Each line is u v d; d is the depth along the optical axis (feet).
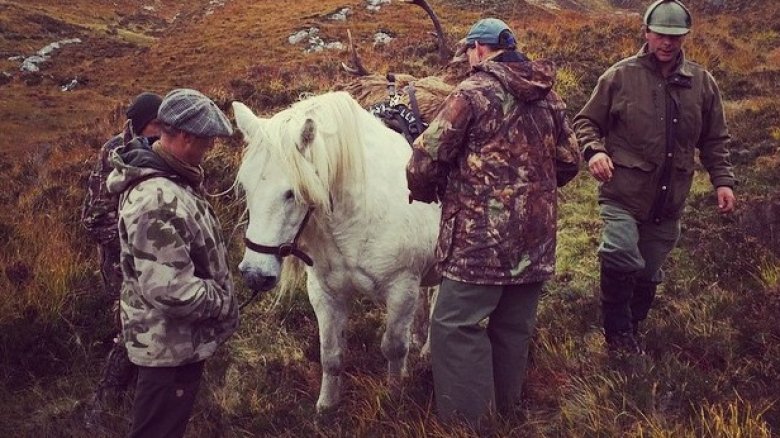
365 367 14.16
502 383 11.09
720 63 43.60
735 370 11.78
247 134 10.02
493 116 9.62
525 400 11.80
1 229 19.84
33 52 113.19
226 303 9.30
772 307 13.61
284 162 9.69
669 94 11.93
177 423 9.36
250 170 9.92
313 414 12.35
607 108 12.34
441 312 10.34
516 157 9.73
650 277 13.03
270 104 33.53
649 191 12.12
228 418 12.76
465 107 9.59
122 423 12.57
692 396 10.85
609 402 10.82
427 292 15.60
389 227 11.27
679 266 17.92
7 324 15.26
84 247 19.29
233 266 19.08
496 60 10.09
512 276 9.89
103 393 13.28
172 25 144.97
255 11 115.85
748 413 9.57
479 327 10.34
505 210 9.72
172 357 9.02
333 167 10.46
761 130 29.12
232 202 21.13
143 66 98.89
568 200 24.03
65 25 129.90
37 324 15.56
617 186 12.28
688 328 13.76
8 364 14.79
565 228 21.72
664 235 12.69
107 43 122.83
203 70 91.35
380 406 11.56
